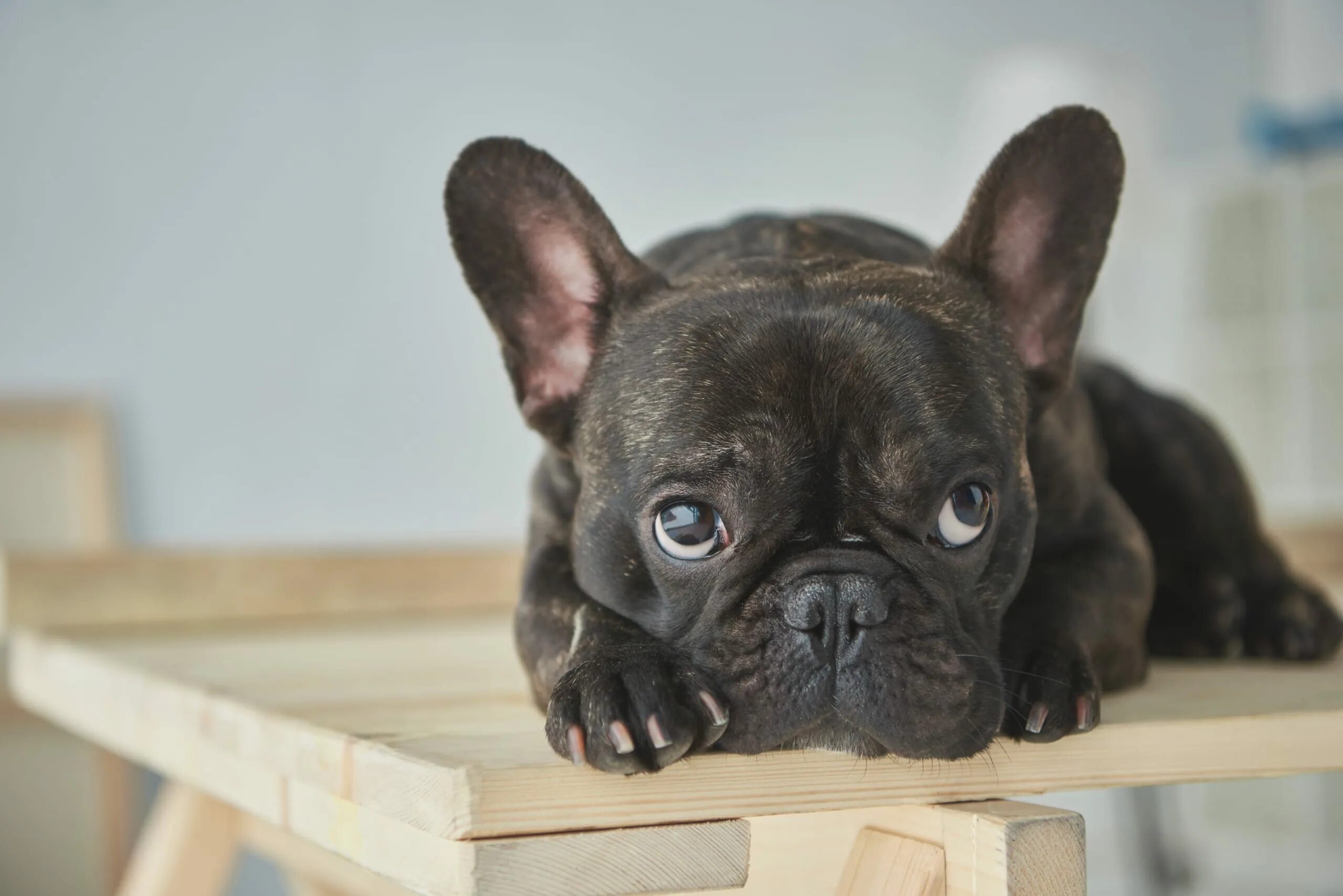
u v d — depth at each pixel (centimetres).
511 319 79
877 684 66
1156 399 98
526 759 64
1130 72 181
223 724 79
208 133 189
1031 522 75
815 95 221
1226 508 95
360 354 197
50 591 110
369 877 87
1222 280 207
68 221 182
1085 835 65
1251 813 188
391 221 198
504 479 204
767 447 69
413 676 89
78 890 169
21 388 179
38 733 168
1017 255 79
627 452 72
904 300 73
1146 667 82
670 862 64
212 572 115
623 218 209
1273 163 206
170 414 187
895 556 70
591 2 208
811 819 67
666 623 72
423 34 200
